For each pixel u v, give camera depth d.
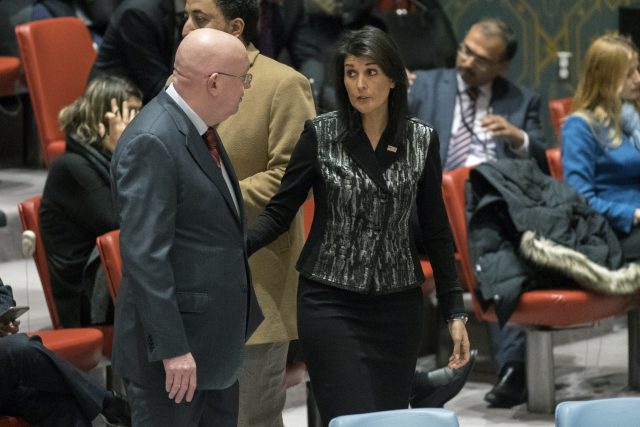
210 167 9.85
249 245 10.69
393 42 10.55
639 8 22.58
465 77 17.69
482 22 17.69
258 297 11.52
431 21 19.30
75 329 13.67
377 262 10.71
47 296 14.47
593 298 14.79
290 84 11.41
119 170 9.60
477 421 15.33
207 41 9.79
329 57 18.77
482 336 17.02
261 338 11.52
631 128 16.09
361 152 10.64
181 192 9.68
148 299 9.42
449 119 17.75
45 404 11.95
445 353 16.97
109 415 12.20
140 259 9.43
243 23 11.31
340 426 8.94
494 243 14.91
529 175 15.27
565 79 23.23
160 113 9.74
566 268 14.68
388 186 10.63
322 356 10.76
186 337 9.55
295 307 11.67
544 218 14.89
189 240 9.77
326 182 10.66
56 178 14.45
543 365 15.52
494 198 14.86
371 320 10.77
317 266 10.74
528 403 15.63
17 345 11.74
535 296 14.72
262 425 11.93
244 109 11.41
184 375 9.54
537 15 23.30
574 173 15.84
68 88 18.73
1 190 20.28
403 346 10.87
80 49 19.02
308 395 13.45
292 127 11.34
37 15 20.47
